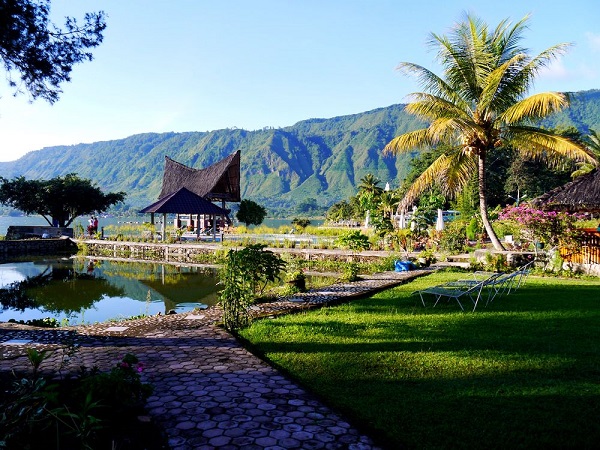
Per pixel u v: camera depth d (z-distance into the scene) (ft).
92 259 85.87
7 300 44.39
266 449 11.09
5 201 132.87
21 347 20.86
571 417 13.01
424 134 54.39
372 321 26.22
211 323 26.48
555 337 22.33
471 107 56.54
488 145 55.67
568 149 48.88
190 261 82.17
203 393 14.85
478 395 14.71
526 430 12.26
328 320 26.53
